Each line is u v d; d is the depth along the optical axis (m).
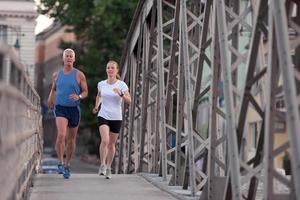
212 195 19.64
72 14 93.00
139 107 43.72
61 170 28.47
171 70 28.98
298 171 13.07
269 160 14.67
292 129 13.24
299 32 15.65
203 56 22.12
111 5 87.38
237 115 16.92
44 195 22.58
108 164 29.23
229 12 18.47
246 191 20.06
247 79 16.59
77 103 28.00
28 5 131.12
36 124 27.36
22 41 131.50
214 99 19.55
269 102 14.67
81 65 92.81
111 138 29.06
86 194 23.17
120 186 26.30
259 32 16.23
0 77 10.72
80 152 183.12
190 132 22.55
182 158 27.91
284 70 13.54
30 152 21.00
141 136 38.09
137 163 43.19
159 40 30.00
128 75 47.22
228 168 17.72
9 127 11.56
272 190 14.69
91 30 92.69
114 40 91.06
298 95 16.16
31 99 21.02
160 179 28.91
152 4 35.41
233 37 20.58
